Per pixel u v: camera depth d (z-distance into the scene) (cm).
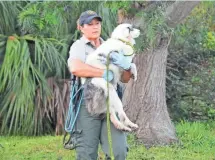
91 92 431
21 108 977
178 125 957
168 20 746
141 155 739
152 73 827
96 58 433
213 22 1207
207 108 1068
